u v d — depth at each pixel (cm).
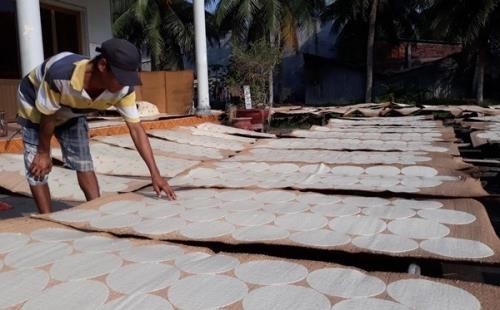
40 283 139
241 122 832
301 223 193
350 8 1784
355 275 140
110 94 210
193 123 723
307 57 2066
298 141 484
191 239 177
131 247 168
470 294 126
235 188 268
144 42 1905
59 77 200
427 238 169
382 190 243
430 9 1741
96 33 826
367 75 1812
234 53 1156
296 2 1684
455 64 1923
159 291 132
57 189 307
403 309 120
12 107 689
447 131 534
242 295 129
